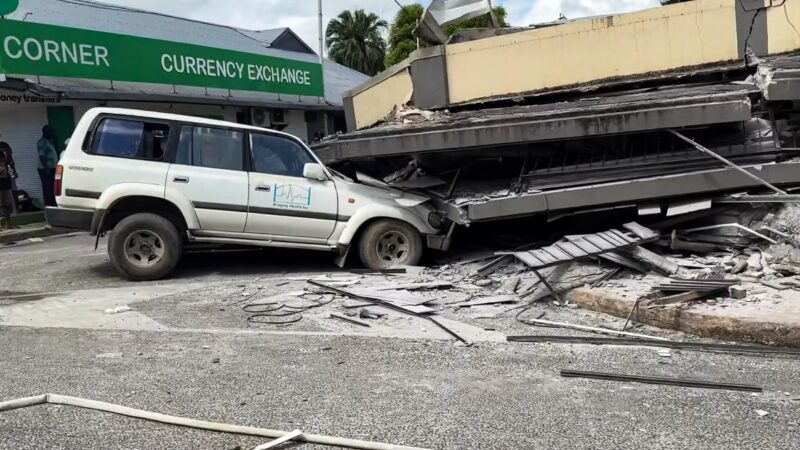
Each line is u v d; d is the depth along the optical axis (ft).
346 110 35.96
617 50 30.19
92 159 23.73
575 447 11.05
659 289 19.31
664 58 29.73
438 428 11.86
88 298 22.29
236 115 66.23
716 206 24.43
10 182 41.70
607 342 16.84
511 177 28.86
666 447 10.99
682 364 15.08
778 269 20.99
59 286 24.56
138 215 24.62
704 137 25.88
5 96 44.21
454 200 26.78
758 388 13.43
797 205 22.36
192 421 12.02
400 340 17.44
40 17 54.65
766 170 23.32
